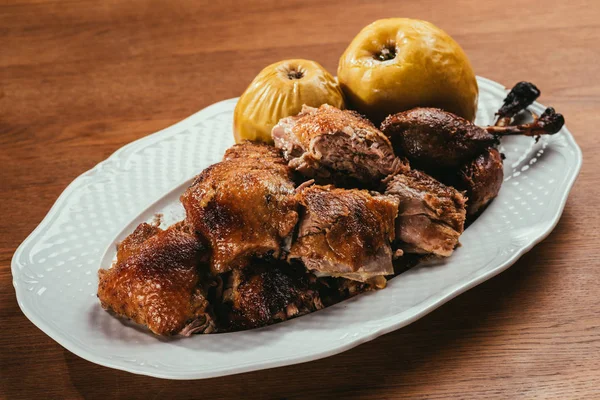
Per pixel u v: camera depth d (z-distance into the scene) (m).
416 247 0.66
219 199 0.64
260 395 0.61
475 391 0.60
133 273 0.63
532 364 0.61
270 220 0.64
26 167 0.80
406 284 0.64
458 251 0.66
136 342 0.62
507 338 0.63
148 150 0.78
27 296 0.65
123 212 0.72
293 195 0.64
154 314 0.62
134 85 0.88
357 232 0.64
